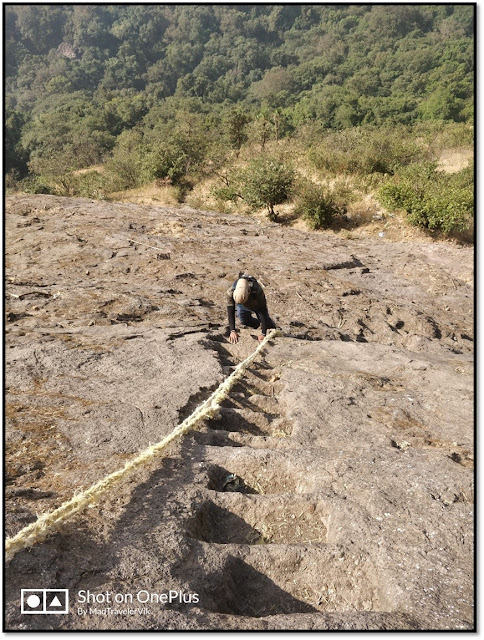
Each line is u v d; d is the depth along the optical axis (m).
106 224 14.27
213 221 16.67
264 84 163.38
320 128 32.66
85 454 3.97
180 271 10.79
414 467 4.02
